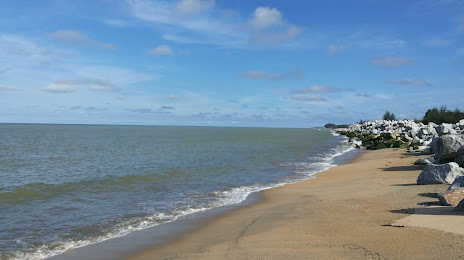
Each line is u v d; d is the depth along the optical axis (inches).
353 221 409.4
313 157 1428.4
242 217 498.0
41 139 2805.1
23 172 979.9
